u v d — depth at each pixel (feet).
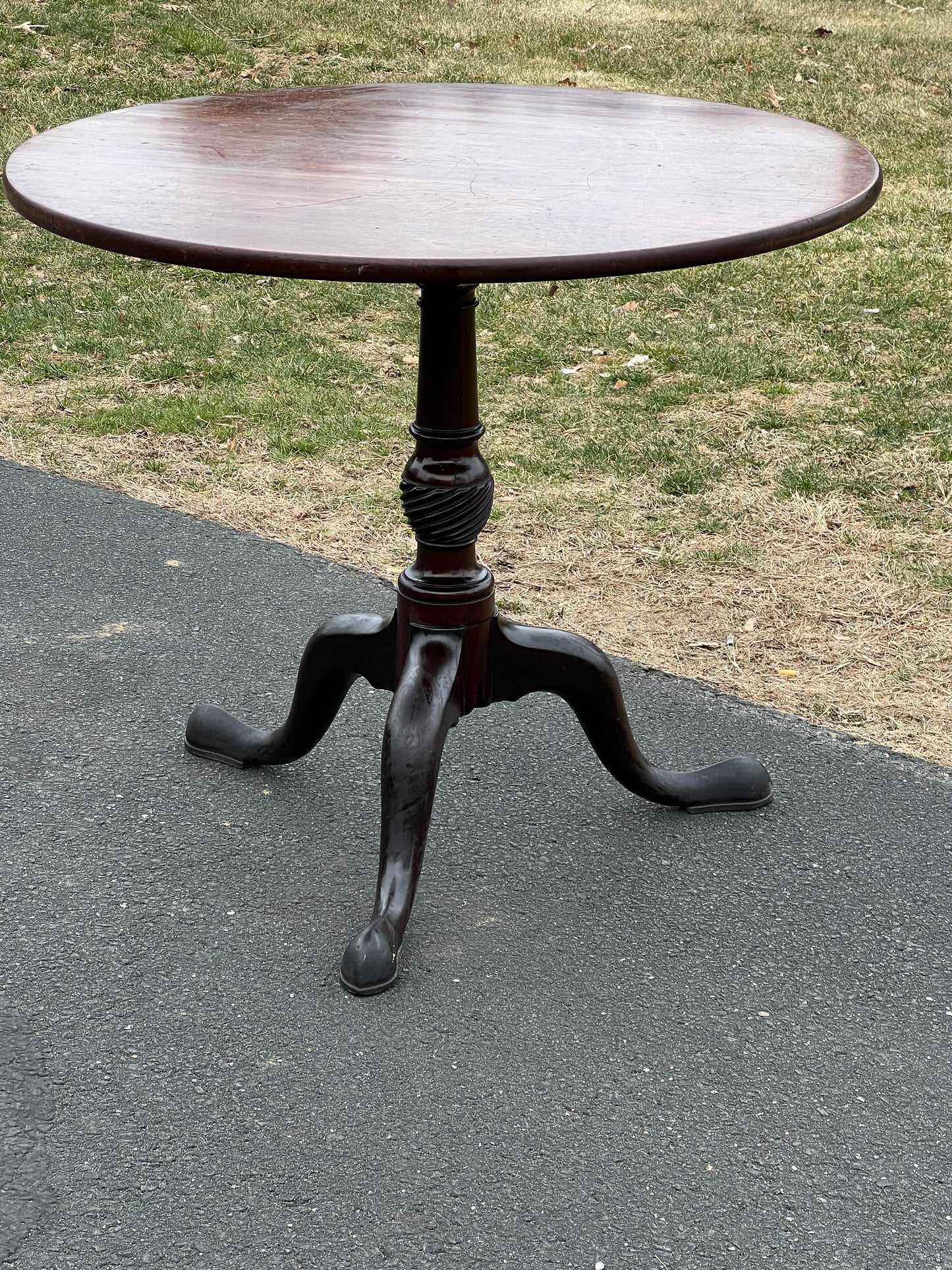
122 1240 5.54
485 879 7.84
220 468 13.62
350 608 11.02
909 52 29.78
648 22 31.42
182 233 5.48
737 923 7.50
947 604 10.99
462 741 9.25
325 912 7.54
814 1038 6.68
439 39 29.45
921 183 23.27
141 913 7.50
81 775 8.76
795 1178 5.88
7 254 19.93
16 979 6.98
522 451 13.99
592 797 8.66
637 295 18.89
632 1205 5.73
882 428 14.43
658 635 10.57
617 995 6.94
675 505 12.79
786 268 19.84
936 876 7.89
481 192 6.39
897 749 9.12
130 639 10.49
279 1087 6.33
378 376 16.11
